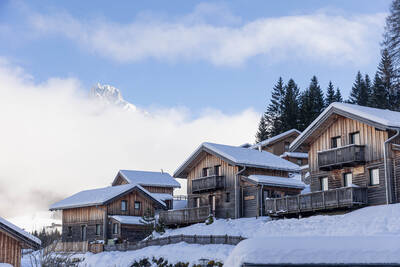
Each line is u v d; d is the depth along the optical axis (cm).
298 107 9694
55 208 5331
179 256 3103
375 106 7825
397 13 6750
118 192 4859
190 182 4747
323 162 3575
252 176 4141
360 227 2728
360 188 3278
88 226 5012
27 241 2423
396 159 3206
